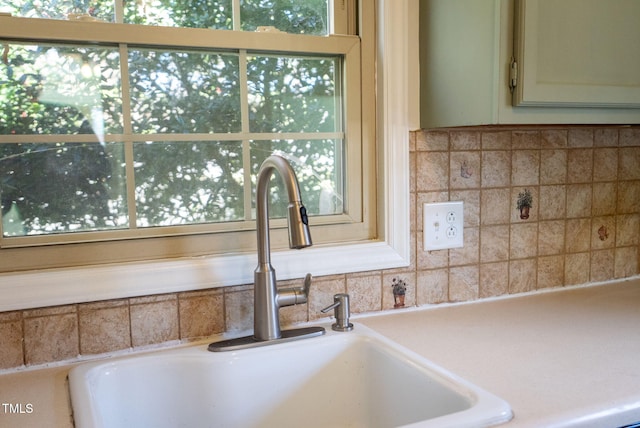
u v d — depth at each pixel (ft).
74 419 2.34
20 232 3.11
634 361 2.95
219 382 3.11
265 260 3.25
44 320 3.06
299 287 3.51
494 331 3.53
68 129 3.16
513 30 3.25
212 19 3.49
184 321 3.37
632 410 2.42
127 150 3.30
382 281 3.92
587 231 4.67
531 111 3.37
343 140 3.89
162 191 3.40
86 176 3.22
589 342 3.29
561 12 3.34
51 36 3.05
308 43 3.69
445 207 4.07
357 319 3.83
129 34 3.22
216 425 3.12
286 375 3.25
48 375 2.97
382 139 3.88
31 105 3.07
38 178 3.12
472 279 4.24
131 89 3.28
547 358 3.01
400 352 3.04
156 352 3.19
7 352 3.00
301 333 3.36
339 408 3.37
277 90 3.67
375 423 3.24
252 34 3.52
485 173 4.20
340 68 3.85
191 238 3.47
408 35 3.88
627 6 3.56
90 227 3.26
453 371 2.83
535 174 4.39
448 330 3.57
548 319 3.79
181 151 3.43
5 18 2.95
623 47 3.57
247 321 3.54
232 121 3.56
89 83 3.19
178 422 3.09
